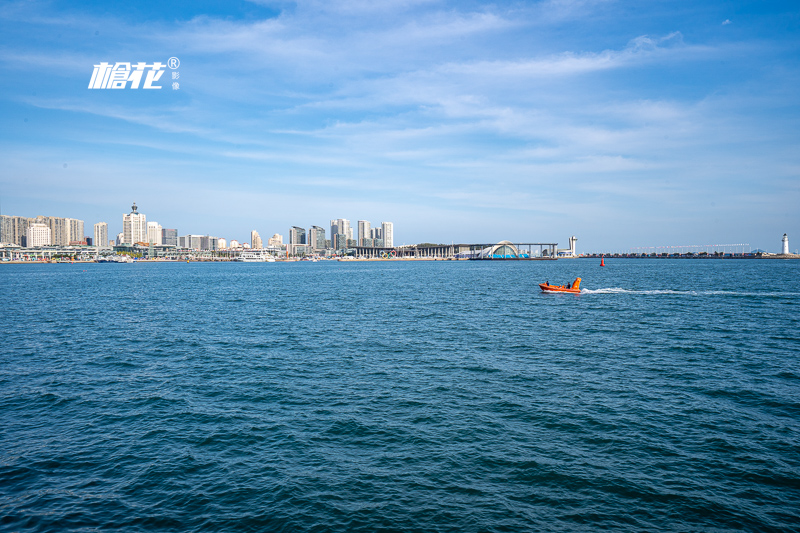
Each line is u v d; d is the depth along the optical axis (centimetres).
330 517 1594
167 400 2761
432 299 8419
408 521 1570
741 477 1823
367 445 2131
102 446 2148
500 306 7200
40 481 1841
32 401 2759
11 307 7369
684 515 1588
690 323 5397
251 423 2400
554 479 1822
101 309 7094
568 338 4544
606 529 1523
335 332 4941
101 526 1554
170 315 6375
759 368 3381
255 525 1555
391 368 3431
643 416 2442
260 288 11719
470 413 2506
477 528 1530
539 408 2569
